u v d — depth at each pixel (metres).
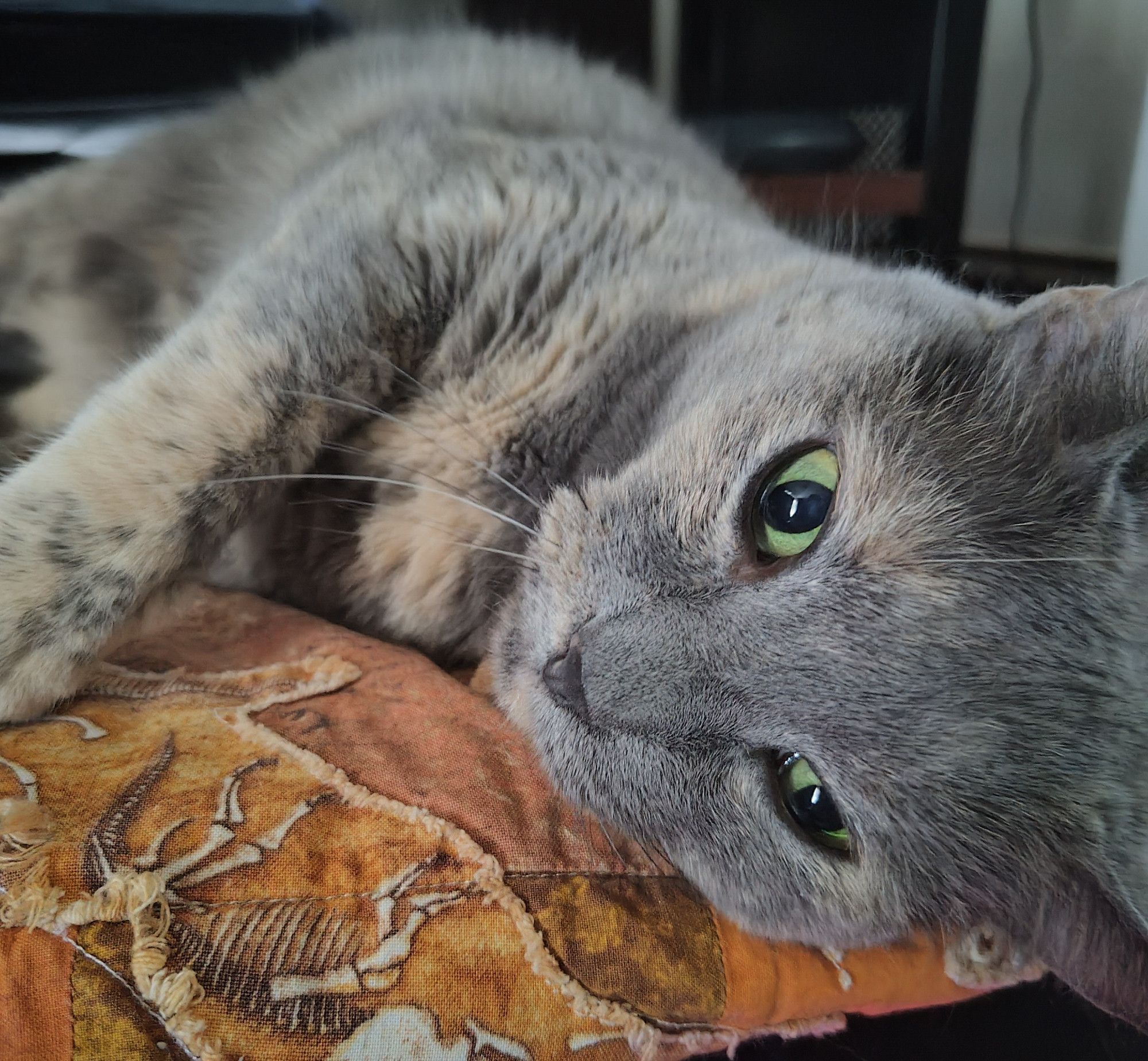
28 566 0.14
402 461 0.18
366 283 0.17
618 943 0.13
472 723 0.16
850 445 0.14
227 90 0.30
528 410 0.18
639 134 0.25
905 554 0.14
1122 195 0.42
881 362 0.15
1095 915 0.14
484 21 0.40
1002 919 0.15
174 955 0.11
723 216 0.21
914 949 0.15
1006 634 0.14
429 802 0.13
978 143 0.46
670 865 0.15
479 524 0.18
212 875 0.12
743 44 0.42
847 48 0.40
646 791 0.15
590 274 0.18
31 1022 0.11
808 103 0.42
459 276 0.18
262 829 0.12
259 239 0.20
